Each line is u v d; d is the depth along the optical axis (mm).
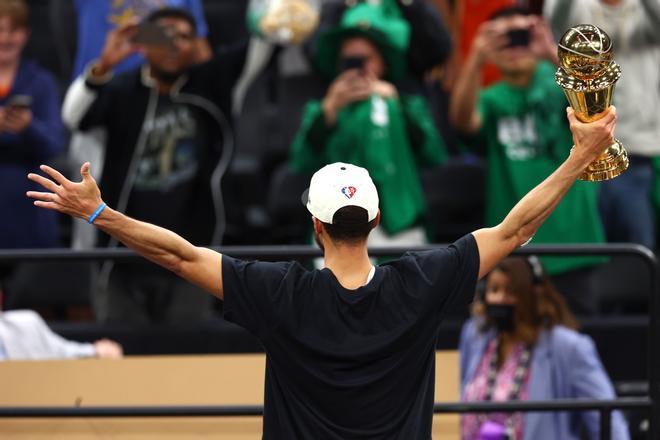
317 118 19062
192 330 18922
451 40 20969
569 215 20016
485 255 10305
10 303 20609
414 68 21016
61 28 23297
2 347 15852
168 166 18734
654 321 13781
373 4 20375
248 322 10086
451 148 23547
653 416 13742
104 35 20750
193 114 18891
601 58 9961
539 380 15055
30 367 14641
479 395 15344
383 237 19047
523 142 20062
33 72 20719
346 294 10086
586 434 16422
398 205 19047
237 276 10133
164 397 14703
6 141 19984
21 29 20484
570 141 20141
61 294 20719
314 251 13414
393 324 10047
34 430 14562
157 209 18672
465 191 22359
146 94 18797
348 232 10188
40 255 13469
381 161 18984
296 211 21766
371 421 10008
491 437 15156
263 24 18984
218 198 18938
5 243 20047
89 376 14680
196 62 19219
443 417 14992
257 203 23219
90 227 20047
